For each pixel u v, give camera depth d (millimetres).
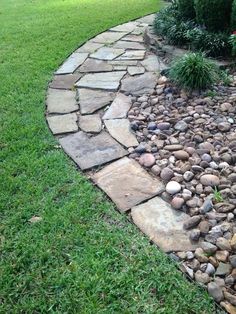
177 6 4949
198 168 2406
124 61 4273
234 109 3068
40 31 5496
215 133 2801
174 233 1975
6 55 4582
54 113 3242
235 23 3955
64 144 2799
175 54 4109
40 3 7520
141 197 2236
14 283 1736
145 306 1617
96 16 6180
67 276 1754
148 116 3102
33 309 1626
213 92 3318
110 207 2174
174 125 2941
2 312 1620
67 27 5629
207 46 4027
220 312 1589
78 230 2008
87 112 3229
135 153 2652
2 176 2438
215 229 1949
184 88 3393
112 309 1609
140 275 1755
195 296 1652
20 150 2717
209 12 4074
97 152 2686
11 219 2098
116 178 2416
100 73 4000
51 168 2525
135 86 3637
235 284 1686
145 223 2051
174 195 2221
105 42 4938
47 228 2023
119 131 2930
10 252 1896
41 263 1828
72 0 7602
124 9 6551
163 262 1813
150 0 7109
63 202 2223
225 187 2246
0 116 3176
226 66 3828
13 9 7117
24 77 3945
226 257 1809
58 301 1651
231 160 2486
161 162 2523
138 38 5031
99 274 1760
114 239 1951
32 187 2338
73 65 4246
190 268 1782
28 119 3121
